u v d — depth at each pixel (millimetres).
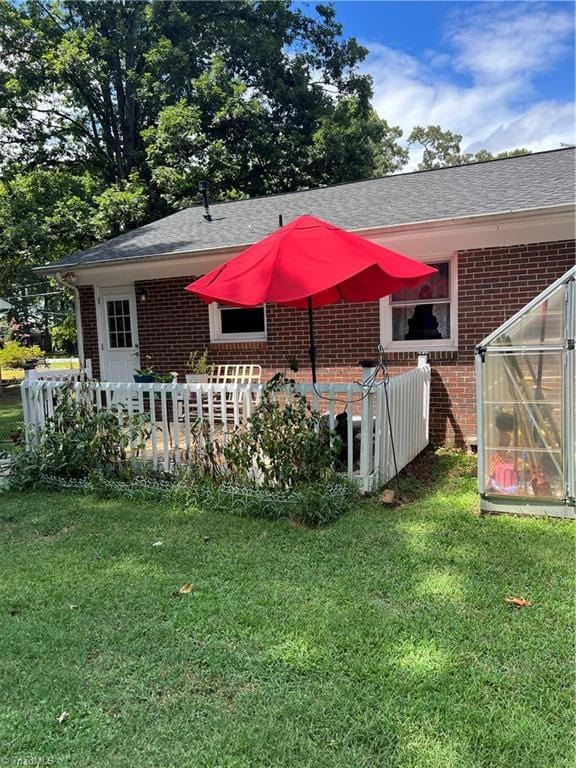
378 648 2648
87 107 19984
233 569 3592
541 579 3316
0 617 3064
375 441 5152
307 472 4891
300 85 21172
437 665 2506
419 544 3912
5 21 17375
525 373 4309
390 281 5543
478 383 4449
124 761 2004
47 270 9430
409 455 6219
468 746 2023
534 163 8758
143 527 4449
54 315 33500
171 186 17141
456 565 3551
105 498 5273
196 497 4988
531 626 2803
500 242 6828
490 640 2689
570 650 2596
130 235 10852
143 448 5668
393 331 7707
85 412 5859
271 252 4434
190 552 3898
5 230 15594
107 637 2822
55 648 2738
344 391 5051
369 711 2219
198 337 9195
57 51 17766
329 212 8656
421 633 2771
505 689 2334
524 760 1954
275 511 4594
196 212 11781
